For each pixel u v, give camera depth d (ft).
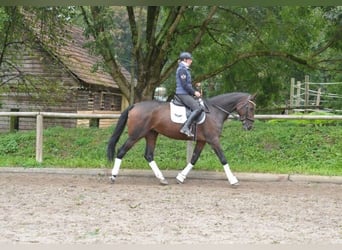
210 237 18.94
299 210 24.13
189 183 31.68
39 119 36.27
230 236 19.16
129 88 49.29
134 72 50.70
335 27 47.91
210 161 35.60
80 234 19.15
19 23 45.98
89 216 22.30
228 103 30.50
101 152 38.42
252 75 54.44
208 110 30.17
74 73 60.75
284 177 32.42
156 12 48.24
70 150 39.29
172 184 31.17
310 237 19.24
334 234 19.77
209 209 24.07
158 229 20.11
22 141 40.83
